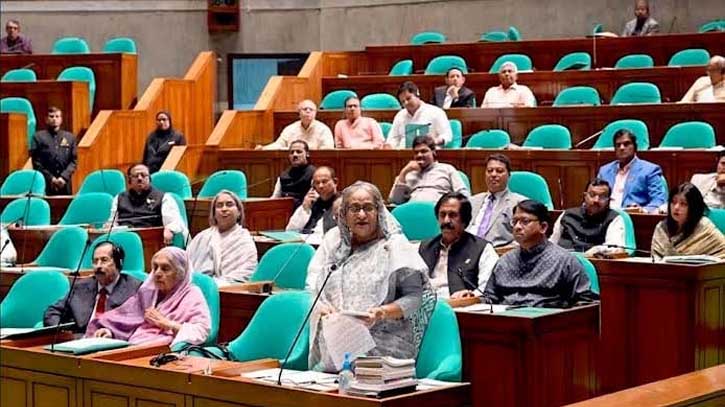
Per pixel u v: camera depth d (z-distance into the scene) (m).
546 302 6.42
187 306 6.46
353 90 14.67
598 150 10.31
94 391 5.63
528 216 6.51
